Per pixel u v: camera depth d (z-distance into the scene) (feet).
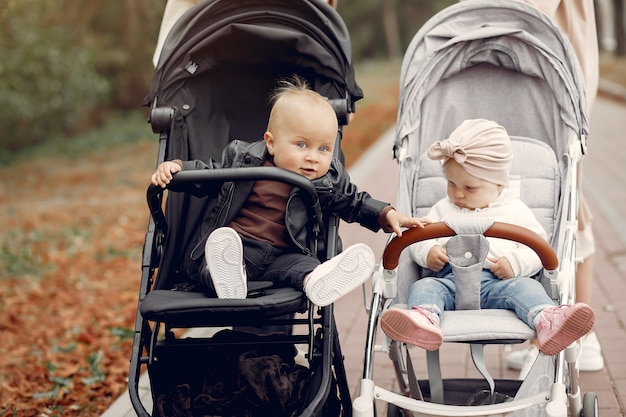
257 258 14.11
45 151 78.28
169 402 13.50
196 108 16.39
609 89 97.86
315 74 16.44
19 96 65.31
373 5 211.41
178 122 16.15
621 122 69.97
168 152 16.05
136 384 13.03
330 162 14.43
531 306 13.10
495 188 14.66
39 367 23.86
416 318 12.55
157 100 16.19
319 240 14.52
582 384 19.16
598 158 51.21
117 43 97.35
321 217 13.92
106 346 25.34
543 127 17.25
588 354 19.79
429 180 16.67
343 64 16.21
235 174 13.01
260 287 13.35
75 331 27.25
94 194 57.16
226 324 12.97
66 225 45.93
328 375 13.05
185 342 13.46
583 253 19.58
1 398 21.80
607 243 31.35
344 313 25.02
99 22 95.91
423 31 17.76
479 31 17.02
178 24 16.28
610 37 213.25
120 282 33.35
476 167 14.28
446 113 17.60
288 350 14.10
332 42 16.30
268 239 14.28
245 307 12.35
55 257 38.01
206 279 13.58
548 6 18.29
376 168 48.78
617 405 17.97
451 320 13.21
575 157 16.05
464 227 13.29
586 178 44.73
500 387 14.94
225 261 12.71
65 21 84.17
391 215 13.85
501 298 13.87
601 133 63.31
